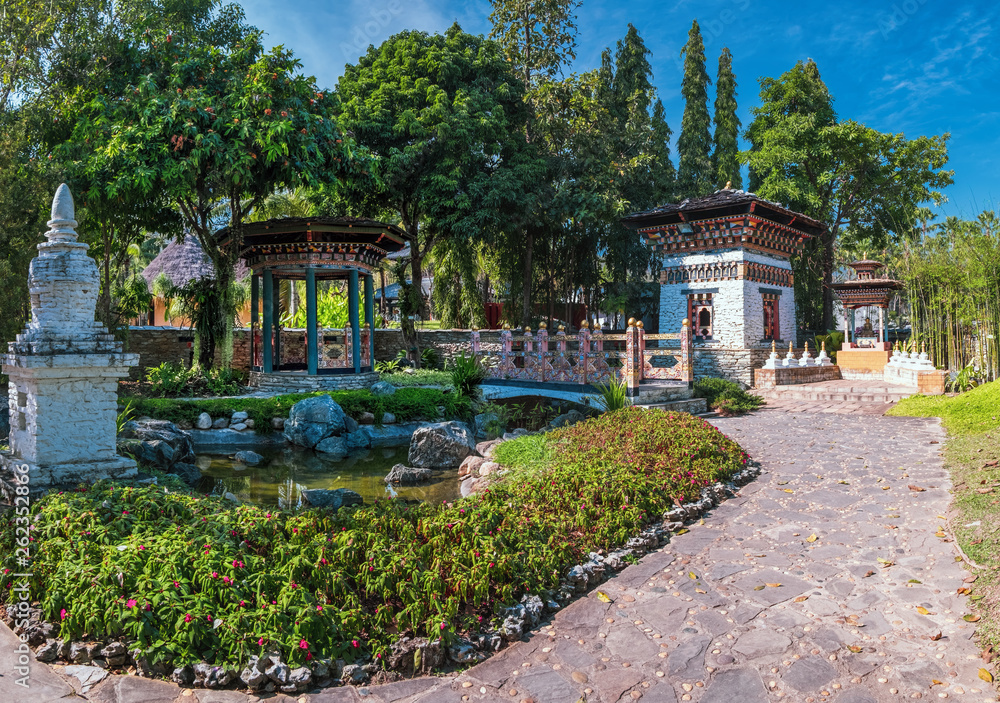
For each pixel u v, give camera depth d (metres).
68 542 4.70
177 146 15.73
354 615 4.14
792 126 31.00
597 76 28.83
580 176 28.16
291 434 13.78
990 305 15.87
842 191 32.72
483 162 25.11
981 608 4.38
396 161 22.77
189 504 5.75
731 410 15.60
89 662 3.89
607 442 9.34
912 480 8.07
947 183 30.84
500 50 27.55
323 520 5.25
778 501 7.41
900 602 4.66
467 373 17.44
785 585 5.05
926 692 3.55
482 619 4.50
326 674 3.85
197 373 17.91
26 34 15.39
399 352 25.67
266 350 19.28
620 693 3.67
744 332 22.08
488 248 29.06
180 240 21.84
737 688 3.67
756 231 22.36
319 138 18.23
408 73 24.42
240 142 16.34
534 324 31.08
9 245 13.02
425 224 27.00
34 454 6.81
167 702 3.52
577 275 31.45
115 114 16.62
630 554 5.77
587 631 4.45
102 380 7.23
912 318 19.58
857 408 15.90
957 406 13.63
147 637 3.89
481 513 5.62
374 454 13.17
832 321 34.16
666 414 11.05
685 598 4.89
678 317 23.88
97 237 19.55
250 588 4.28
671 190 34.03
